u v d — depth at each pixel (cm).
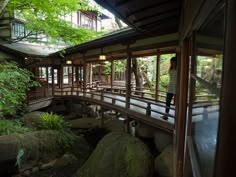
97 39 714
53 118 747
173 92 506
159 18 338
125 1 234
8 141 533
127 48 656
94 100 916
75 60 1198
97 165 475
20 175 532
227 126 55
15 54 945
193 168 136
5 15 1036
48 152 610
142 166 427
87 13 1747
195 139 178
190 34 211
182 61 298
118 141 513
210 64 110
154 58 1362
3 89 533
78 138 737
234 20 54
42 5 731
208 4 97
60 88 1280
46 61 1151
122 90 982
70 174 553
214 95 89
